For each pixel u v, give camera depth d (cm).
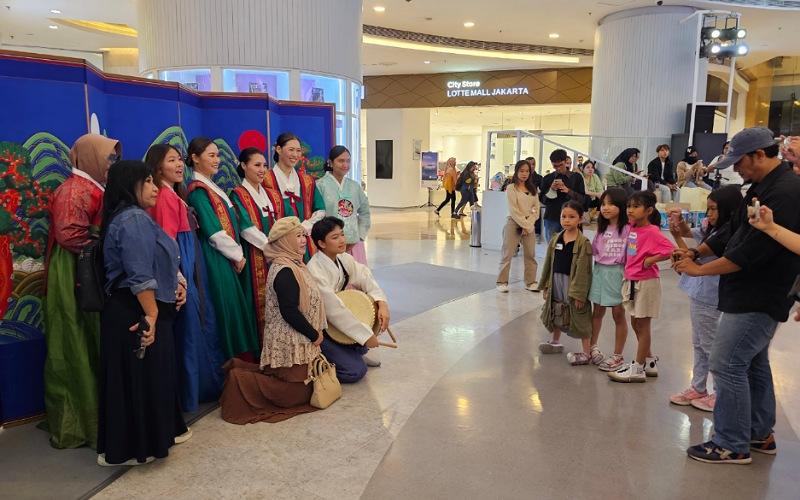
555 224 724
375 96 1797
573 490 259
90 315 292
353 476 269
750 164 260
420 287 671
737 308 266
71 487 256
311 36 703
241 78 695
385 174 1825
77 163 290
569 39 1426
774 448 293
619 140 1196
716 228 314
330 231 371
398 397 361
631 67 1170
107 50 1502
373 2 1123
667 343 470
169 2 679
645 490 259
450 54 1463
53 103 307
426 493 255
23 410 316
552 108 1786
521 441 304
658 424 325
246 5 669
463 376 396
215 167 352
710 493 257
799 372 412
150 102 378
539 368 412
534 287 655
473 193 1409
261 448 295
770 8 1126
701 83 1161
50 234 289
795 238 235
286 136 402
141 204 262
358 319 377
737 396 275
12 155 296
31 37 1328
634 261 371
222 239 340
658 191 912
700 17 1086
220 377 353
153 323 254
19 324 308
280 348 335
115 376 258
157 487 258
